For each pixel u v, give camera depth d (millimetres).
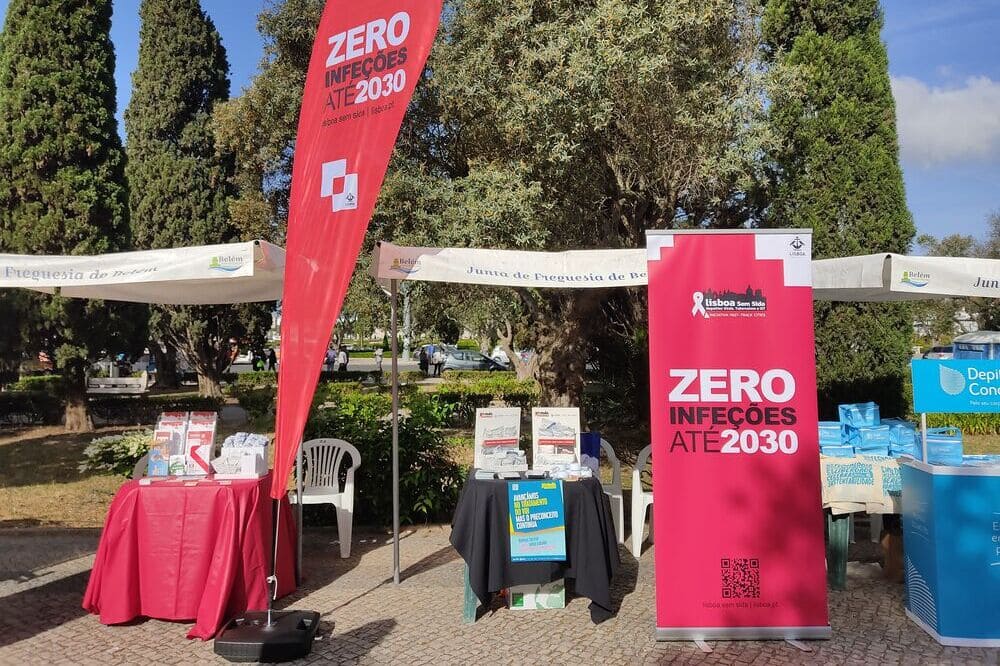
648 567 5727
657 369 4324
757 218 10062
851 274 5109
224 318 20406
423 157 11289
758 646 4133
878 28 8094
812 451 4289
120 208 14180
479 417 5336
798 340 4336
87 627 4430
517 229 7836
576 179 8719
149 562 4457
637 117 8055
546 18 8453
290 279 4301
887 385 7969
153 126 19859
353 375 26234
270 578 4199
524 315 13641
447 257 4828
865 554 6000
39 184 13500
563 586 4812
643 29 7168
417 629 4395
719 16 8008
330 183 4242
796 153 8258
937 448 4398
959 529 4121
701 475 4277
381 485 7043
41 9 13672
